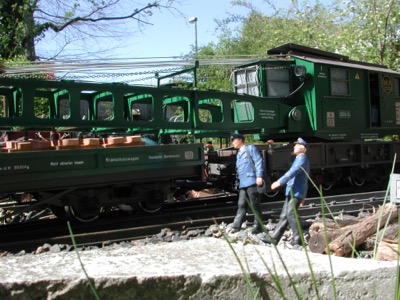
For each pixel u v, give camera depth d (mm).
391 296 3193
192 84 10844
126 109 10430
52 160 7598
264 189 7520
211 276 2859
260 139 12438
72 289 2695
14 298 2631
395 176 6660
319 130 11180
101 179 8289
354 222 7039
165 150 8805
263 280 2926
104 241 7125
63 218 8805
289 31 21844
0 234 7562
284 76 11375
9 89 8883
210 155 10914
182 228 7922
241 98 10250
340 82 11750
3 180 7148
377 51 18375
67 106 9906
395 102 13219
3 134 10969
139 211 9211
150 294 2795
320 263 3221
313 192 12109
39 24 19062
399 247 2365
